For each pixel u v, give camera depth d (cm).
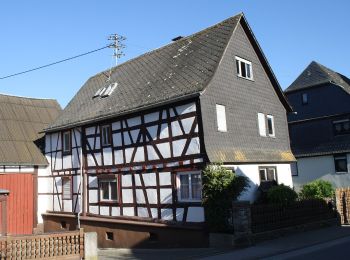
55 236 1243
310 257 1188
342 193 1908
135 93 1958
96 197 2066
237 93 1831
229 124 1734
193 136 1605
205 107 1612
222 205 1464
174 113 1688
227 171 1504
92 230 2059
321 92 3219
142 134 1822
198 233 1545
